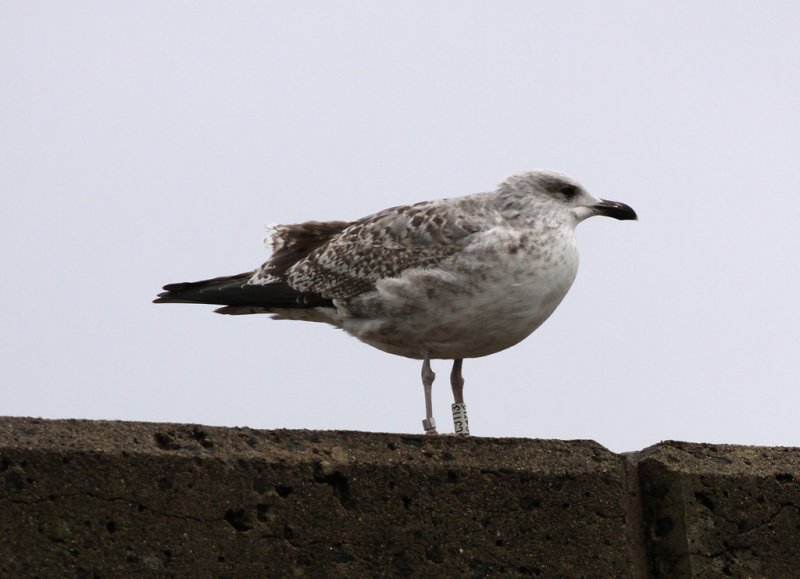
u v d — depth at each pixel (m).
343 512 10.27
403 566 10.38
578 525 10.95
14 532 9.23
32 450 9.36
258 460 10.08
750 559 11.45
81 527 9.40
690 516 11.38
